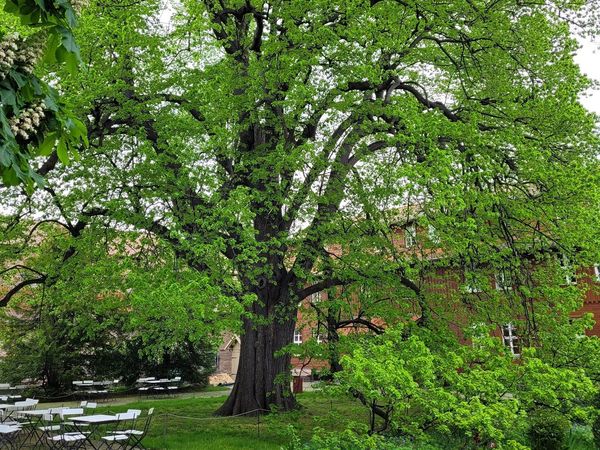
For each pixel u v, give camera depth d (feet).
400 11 38.47
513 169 34.88
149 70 41.09
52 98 11.44
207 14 42.80
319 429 23.95
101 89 33.58
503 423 20.83
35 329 75.51
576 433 35.19
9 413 40.34
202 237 32.55
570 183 30.96
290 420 34.32
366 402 23.15
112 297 42.68
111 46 37.83
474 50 39.06
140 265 40.14
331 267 38.68
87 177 41.70
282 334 44.29
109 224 43.21
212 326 31.42
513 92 39.04
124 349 81.46
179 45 48.57
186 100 42.27
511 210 33.63
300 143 42.68
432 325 33.83
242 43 43.96
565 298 32.83
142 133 38.27
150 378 76.59
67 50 10.72
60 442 34.71
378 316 37.04
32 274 54.24
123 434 33.65
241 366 45.39
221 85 38.24
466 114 40.11
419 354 23.34
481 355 24.98
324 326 39.86
